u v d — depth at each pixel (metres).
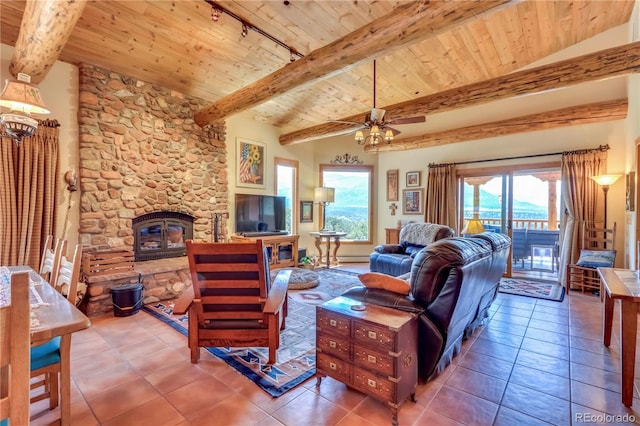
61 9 2.35
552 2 3.95
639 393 2.07
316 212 7.53
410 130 6.85
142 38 3.62
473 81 5.48
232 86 4.85
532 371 2.35
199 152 5.09
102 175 3.99
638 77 3.85
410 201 7.03
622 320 1.96
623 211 4.66
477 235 2.95
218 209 5.38
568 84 3.66
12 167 3.34
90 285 3.54
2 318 0.76
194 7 3.31
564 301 4.19
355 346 1.92
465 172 6.25
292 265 6.32
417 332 2.01
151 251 4.52
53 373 1.70
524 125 5.17
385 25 2.76
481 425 1.76
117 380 2.21
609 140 4.79
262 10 3.42
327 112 6.24
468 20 2.47
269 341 2.44
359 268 6.61
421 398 2.01
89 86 3.86
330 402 1.97
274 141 6.61
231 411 1.88
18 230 3.37
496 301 4.19
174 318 3.48
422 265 2.10
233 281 2.34
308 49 4.13
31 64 3.06
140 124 4.36
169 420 1.80
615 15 4.41
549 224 6.29
